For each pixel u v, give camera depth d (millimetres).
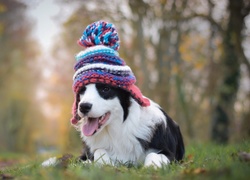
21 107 34938
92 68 4453
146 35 16641
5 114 34938
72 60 22031
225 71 13781
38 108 37500
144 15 15453
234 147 6203
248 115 12938
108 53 4562
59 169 3760
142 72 16422
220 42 14781
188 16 14375
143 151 4609
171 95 18031
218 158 4535
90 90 4426
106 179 3246
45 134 42562
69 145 13023
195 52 17812
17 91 34344
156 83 17297
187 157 5598
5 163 11312
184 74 17578
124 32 15828
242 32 13094
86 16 15078
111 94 4445
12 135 34906
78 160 4656
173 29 16141
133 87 4590
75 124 4812
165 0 14734
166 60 17234
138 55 16797
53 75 24172
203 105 19906
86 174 3508
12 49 31281
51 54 23219
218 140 13414
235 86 13797
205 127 19766
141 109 4719
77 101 4652
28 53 33875
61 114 26312
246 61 13133
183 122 17203
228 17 13406
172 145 4887
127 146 4594
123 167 4051
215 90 14844
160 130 4691
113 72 4441
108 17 15258
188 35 18172
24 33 31281
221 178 3021
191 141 11023
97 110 4344
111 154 4684
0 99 34719
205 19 14531
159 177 3531
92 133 4406
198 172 3520
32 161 6676
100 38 4707
